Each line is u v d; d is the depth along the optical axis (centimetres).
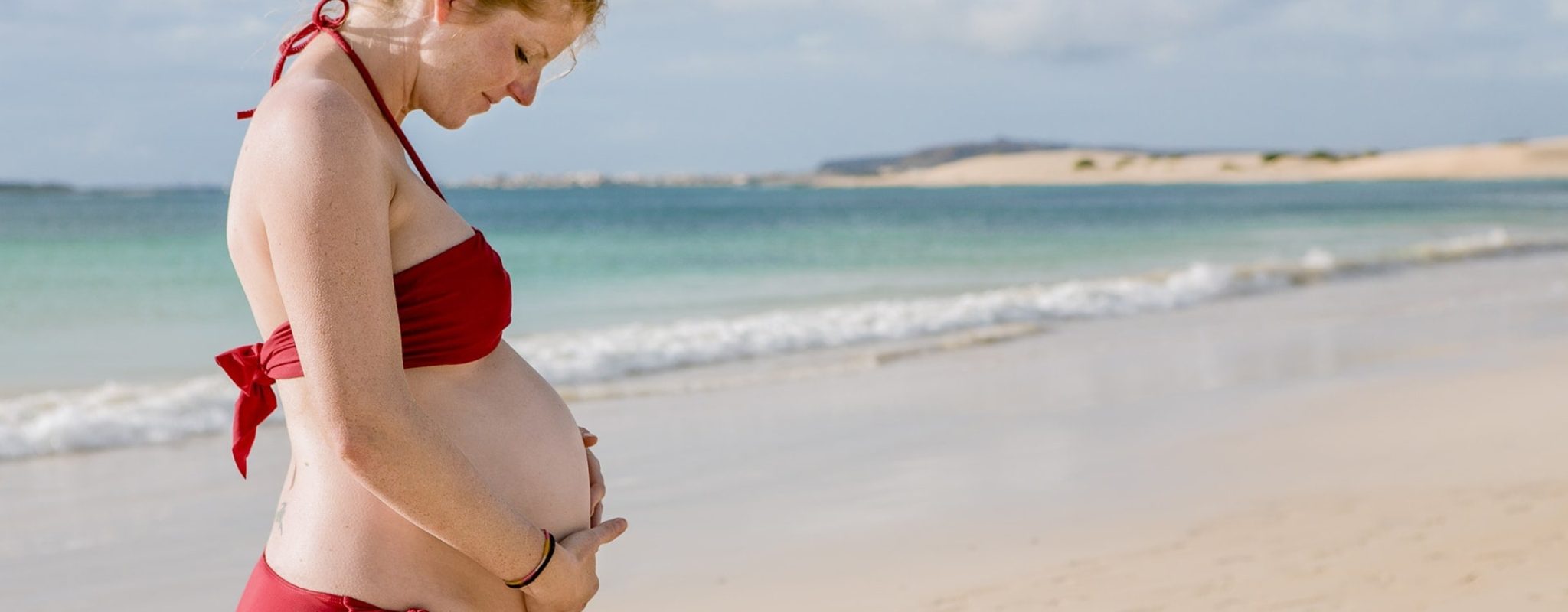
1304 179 14562
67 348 1216
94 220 4500
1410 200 5875
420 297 148
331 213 133
